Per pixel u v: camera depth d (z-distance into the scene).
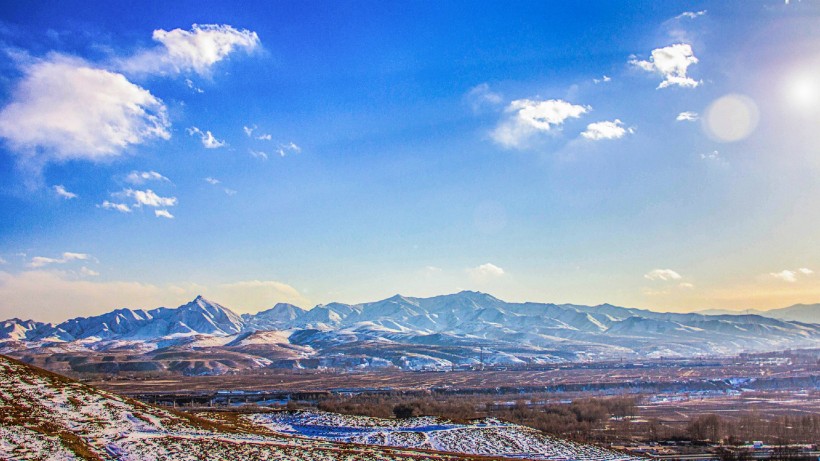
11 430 79.75
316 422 162.00
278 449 95.44
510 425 163.75
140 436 91.44
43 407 92.25
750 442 163.75
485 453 129.50
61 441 79.88
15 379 99.69
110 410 100.00
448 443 136.50
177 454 84.31
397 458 99.00
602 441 162.62
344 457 95.50
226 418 163.50
